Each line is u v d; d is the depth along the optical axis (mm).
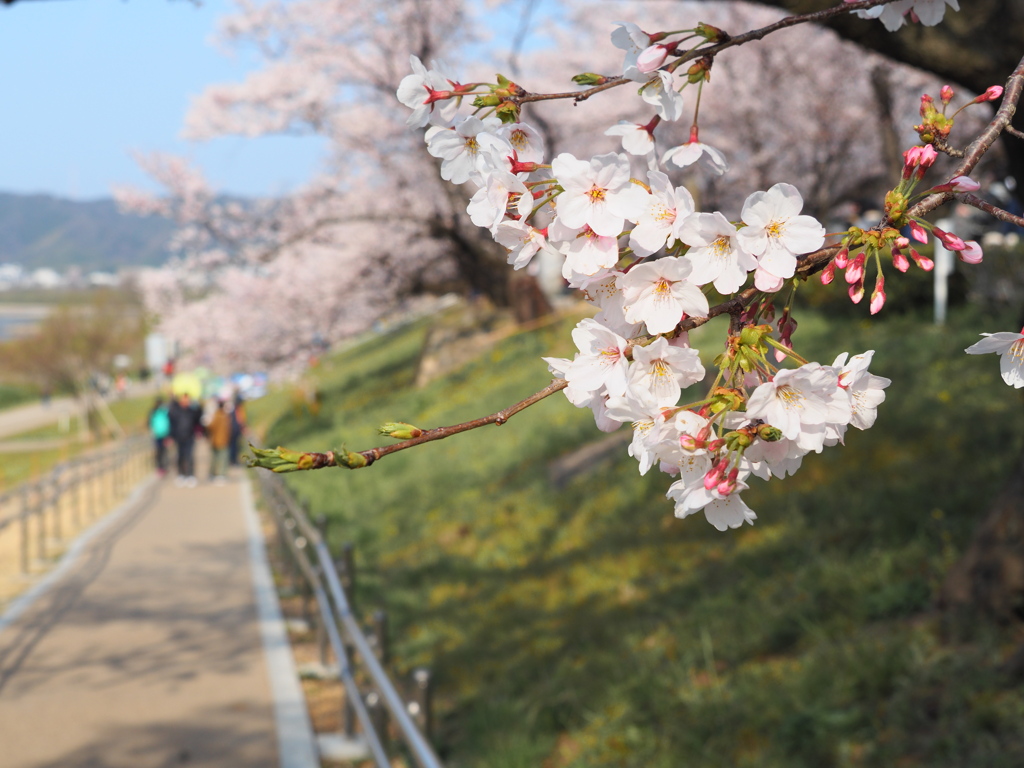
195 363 24438
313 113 19672
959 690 4359
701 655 5699
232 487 18672
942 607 5227
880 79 13836
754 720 4734
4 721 5586
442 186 19234
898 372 10031
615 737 4977
